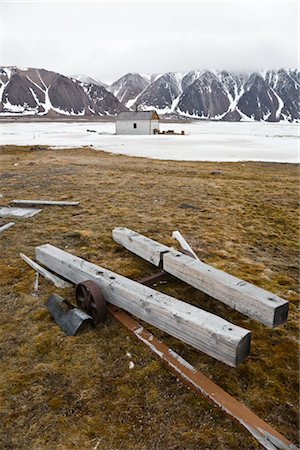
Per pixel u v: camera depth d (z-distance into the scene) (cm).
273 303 298
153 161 1923
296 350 312
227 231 639
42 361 296
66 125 8975
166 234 609
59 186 1029
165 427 235
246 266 490
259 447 220
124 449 220
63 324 340
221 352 258
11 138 4109
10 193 939
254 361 297
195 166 1738
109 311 347
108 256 507
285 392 267
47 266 454
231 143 3572
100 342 319
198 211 768
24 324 348
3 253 521
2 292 409
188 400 255
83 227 638
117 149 2744
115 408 250
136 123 5053
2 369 287
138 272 455
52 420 241
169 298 316
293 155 2467
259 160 2164
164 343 316
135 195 909
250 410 247
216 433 229
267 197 935
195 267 373
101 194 916
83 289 352
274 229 671
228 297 333
